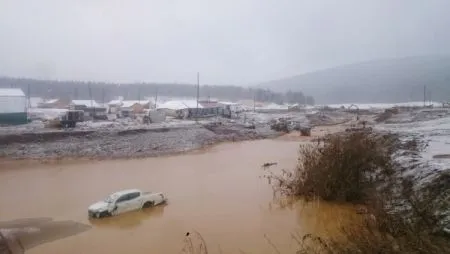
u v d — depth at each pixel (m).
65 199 26.23
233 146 55.38
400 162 23.77
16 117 59.25
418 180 19.53
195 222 20.61
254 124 76.81
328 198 22.56
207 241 17.69
